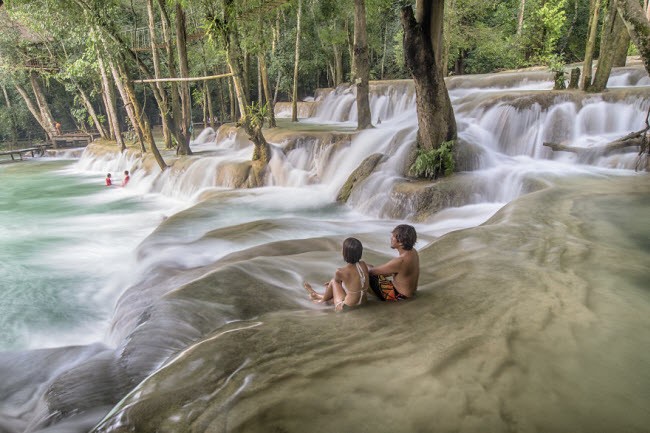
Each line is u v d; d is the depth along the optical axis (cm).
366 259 682
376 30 3006
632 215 746
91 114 2856
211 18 1408
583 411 288
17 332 679
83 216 1461
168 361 389
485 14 2839
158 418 297
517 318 411
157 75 1902
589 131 1330
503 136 1409
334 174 1512
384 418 284
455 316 423
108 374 434
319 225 1013
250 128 1527
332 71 3206
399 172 1262
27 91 3384
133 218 1427
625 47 1919
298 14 2286
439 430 273
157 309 514
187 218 1175
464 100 1702
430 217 1052
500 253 594
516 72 2344
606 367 334
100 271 938
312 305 530
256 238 909
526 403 295
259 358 364
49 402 412
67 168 2602
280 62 2728
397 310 449
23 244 1142
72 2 1861
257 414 293
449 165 1163
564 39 3119
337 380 327
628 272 515
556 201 845
